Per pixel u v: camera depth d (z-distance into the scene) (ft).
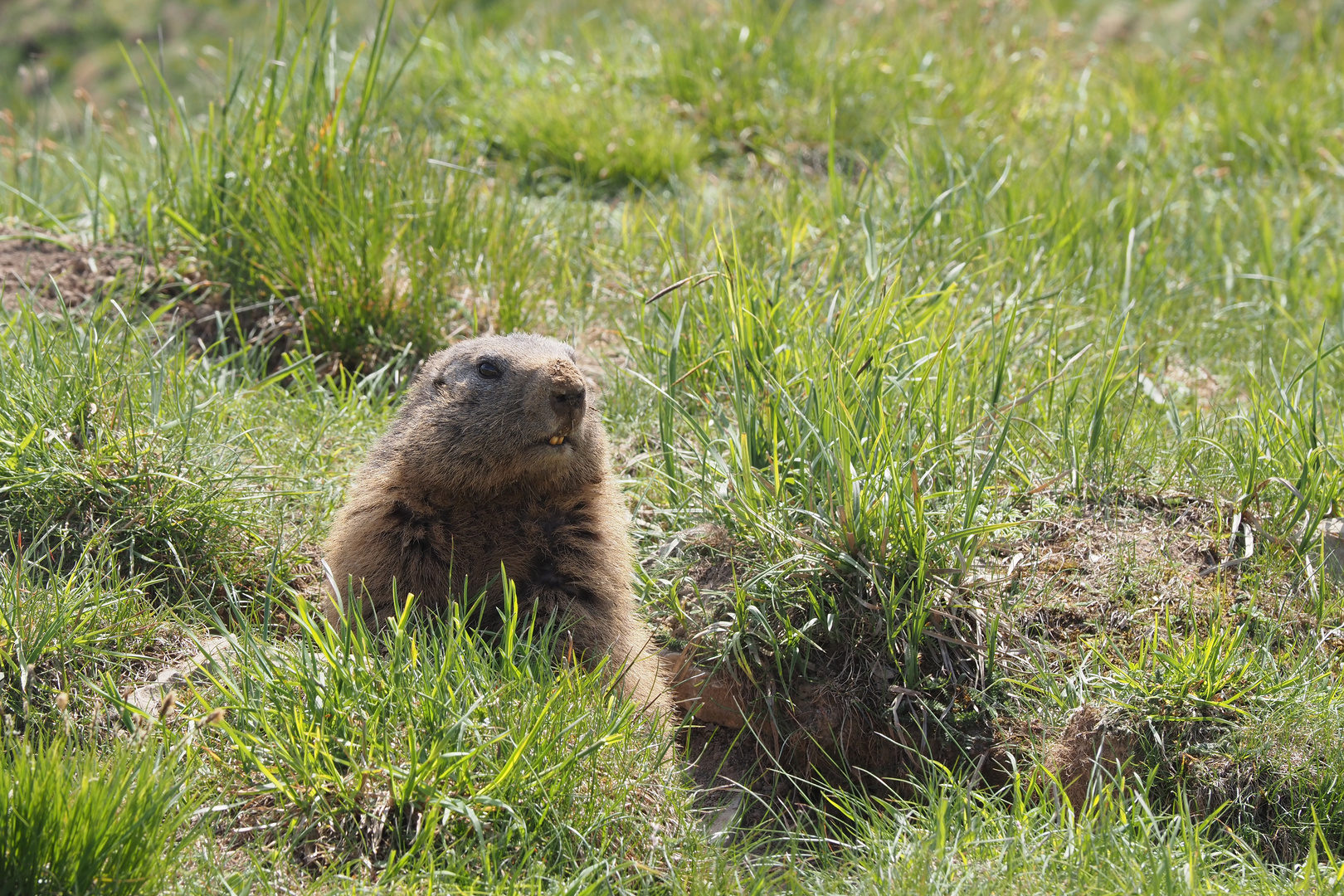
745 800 26.66
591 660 25.55
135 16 96.89
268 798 20.97
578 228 44.70
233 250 38.81
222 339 35.32
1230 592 28.02
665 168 50.42
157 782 19.65
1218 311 41.63
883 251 38.06
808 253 38.96
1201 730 25.00
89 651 24.06
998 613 27.12
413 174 40.96
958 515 28.22
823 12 69.67
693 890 20.76
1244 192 49.98
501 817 20.90
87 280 38.17
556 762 21.56
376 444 27.09
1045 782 25.20
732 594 27.66
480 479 24.80
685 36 59.93
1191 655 25.36
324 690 21.71
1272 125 54.90
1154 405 34.50
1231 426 32.58
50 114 74.90
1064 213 43.42
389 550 25.36
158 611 25.86
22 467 27.09
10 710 22.79
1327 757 23.93
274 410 33.45
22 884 17.94
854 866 22.44
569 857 20.70
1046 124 55.31
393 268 39.24
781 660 27.40
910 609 26.99
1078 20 72.33
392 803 20.85
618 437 34.22
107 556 26.84
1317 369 31.27
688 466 31.65
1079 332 37.93
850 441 27.63
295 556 28.76
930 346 31.83
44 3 98.07
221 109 41.86
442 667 21.91
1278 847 23.70
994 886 20.42
